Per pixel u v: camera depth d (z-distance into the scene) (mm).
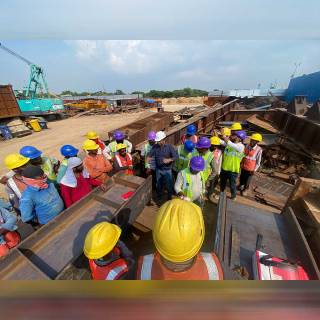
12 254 2238
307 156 6816
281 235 2342
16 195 3525
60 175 3512
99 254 1818
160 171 4777
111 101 38219
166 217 1245
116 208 3387
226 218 2568
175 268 1240
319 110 7391
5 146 13008
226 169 4922
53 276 2270
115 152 5031
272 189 5859
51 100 23859
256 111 13195
